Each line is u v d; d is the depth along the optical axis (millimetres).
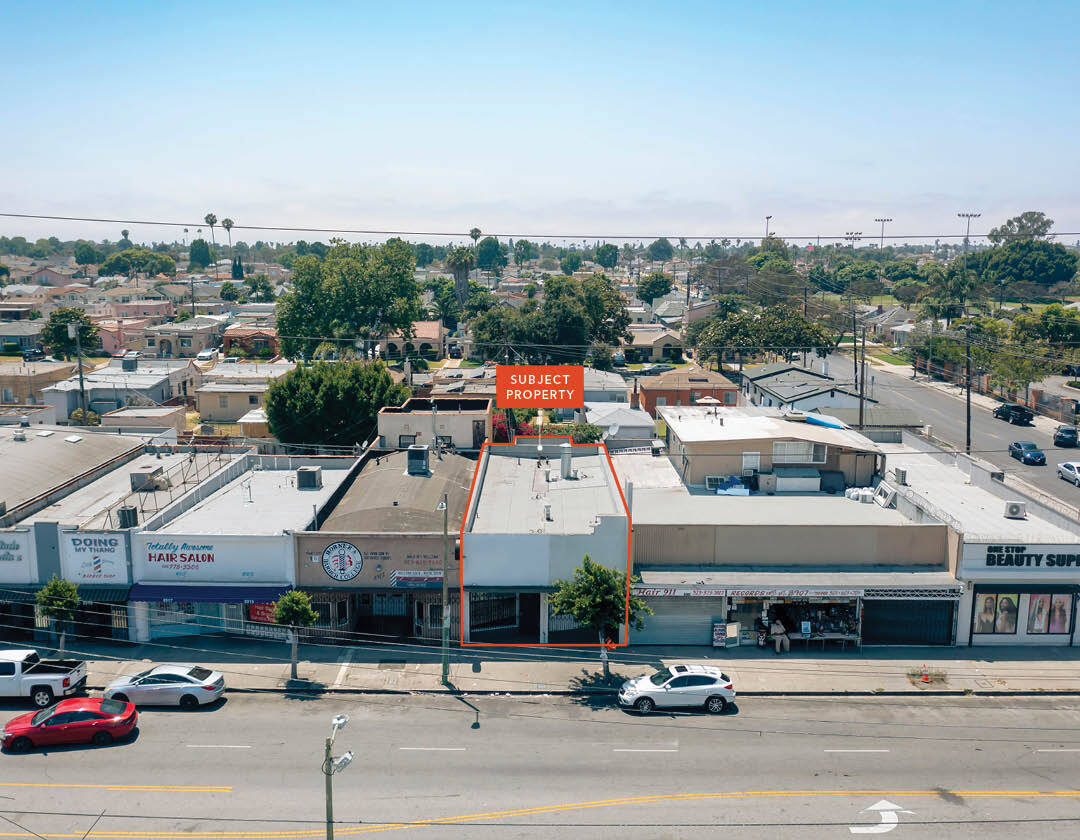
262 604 38031
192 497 43281
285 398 64688
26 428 54031
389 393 66375
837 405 77938
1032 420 85062
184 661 36094
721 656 37062
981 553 37312
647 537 39344
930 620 38406
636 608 34844
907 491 43219
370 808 25500
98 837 24078
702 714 32156
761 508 42750
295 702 32875
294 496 44969
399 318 118938
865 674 35469
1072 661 36875
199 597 36656
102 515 40562
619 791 26578
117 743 29562
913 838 24234
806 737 30359
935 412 89438
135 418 72125
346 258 119750
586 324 117250
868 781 27328
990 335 104062
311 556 37125
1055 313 106438
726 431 48312
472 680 34656
